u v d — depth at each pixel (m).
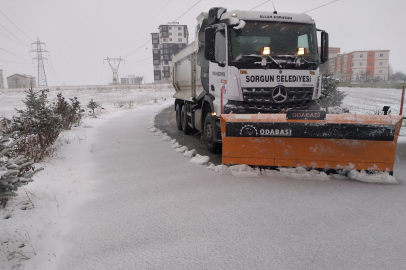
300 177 5.48
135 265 3.01
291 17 7.16
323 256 3.07
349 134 5.36
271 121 5.64
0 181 3.59
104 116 18.88
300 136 5.54
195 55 9.68
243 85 6.51
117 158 7.59
